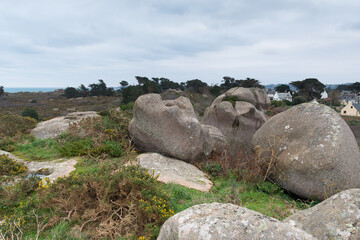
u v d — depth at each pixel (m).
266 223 2.09
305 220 3.15
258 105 13.36
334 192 5.00
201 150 7.52
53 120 13.02
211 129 9.52
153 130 7.37
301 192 5.34
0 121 11.30
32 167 6.63
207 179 6.23
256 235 1.99
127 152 7.31
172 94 27.50
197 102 26.62
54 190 4.38
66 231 3.60
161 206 3.88
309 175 5.16
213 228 2.09
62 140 8.55
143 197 4.02
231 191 5.24
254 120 11.77
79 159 7.10
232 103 12.20
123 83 73.44
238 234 2.01
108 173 4.68
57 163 6.89
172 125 7.26
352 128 18.14
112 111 9.52
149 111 7.43
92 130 8.57
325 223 2.98
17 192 4.80
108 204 3.91
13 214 4.01
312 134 5.39
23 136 9.98
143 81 60.66
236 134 11.14
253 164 6.27
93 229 3.67
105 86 72.19
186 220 2.28
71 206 4.05
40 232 3.58
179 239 2.15
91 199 4.25
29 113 22.48
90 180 4.39
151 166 6.33
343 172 4.98
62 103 54.00
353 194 3.11
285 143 5.79
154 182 4.63
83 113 13.23
